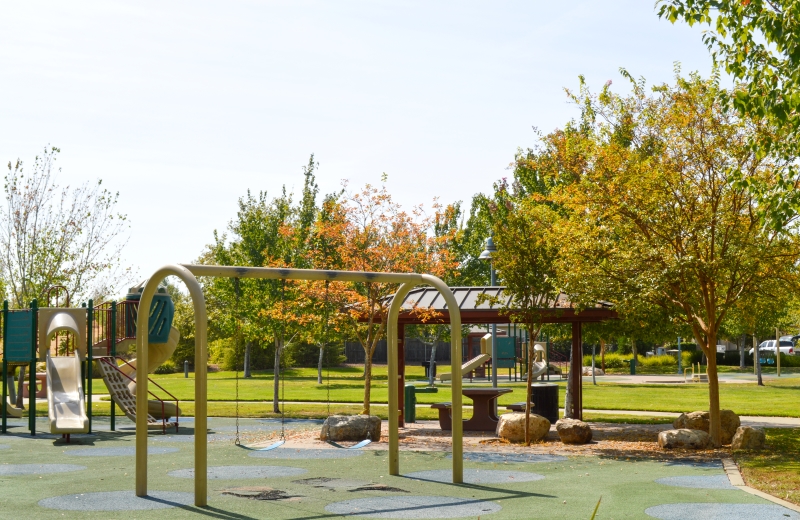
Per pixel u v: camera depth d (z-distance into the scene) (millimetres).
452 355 12211
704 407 26766
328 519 9297
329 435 17828
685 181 16344
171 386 38281
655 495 10805
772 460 14062
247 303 26672
